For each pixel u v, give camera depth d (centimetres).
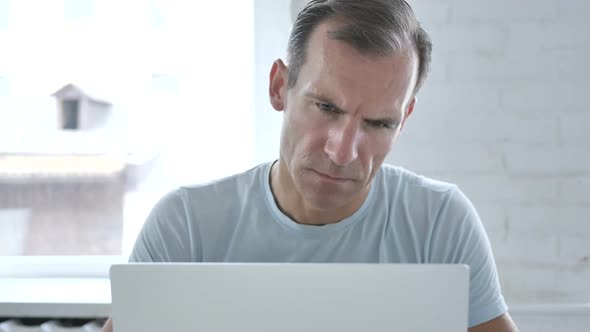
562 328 183
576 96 186
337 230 122
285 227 122
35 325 178
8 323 174
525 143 187
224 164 205
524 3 184
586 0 184
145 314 81
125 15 202
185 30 202
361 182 103
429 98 187
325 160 100
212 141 205
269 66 193
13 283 200
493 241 189
